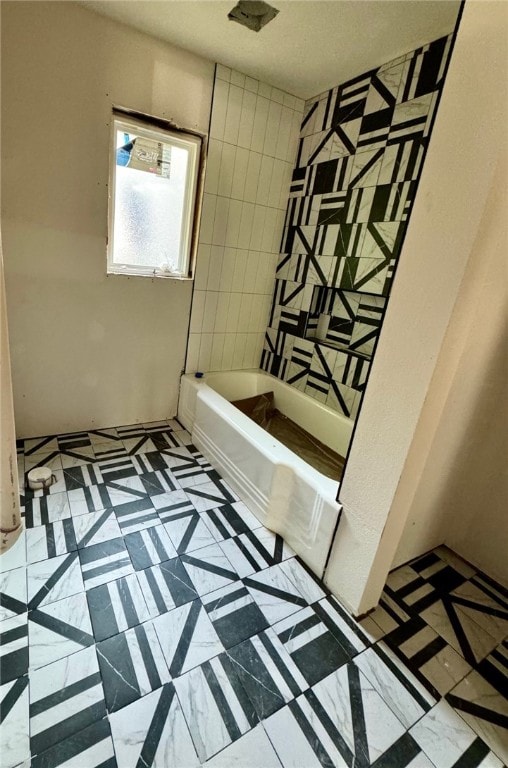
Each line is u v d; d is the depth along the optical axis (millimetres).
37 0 1646
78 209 2014
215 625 1308
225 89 2182
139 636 1235
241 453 1986
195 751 971
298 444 2449
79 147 1921
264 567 1585
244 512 1905
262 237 2662
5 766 897
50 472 1935
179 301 2502
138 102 1990
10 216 1870
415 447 1161
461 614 1495
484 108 888
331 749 1016
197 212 2365
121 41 1855
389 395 1192
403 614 1462
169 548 1618
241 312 2795
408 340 1123
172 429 2652
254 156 2418
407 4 1507
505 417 1562
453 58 939
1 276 796
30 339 2109
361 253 2150
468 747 1061
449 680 1231
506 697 1202
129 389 2537
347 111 2164
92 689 1071
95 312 2236
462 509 1768
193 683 1121
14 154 1795
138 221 2258
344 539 1416
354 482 1350
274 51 1953
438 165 1002
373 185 2045
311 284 2521
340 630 1354
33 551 1518
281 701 1108
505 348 1435
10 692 1041
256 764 963
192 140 2217
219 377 2764
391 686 1189
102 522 1715
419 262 1074
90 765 917
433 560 1775
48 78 1763
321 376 2502
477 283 1023
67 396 2334
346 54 1905
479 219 924
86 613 1288
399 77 1863
